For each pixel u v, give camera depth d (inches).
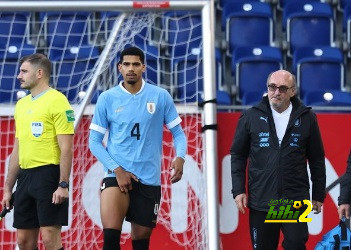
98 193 1090.1
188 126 1101.1
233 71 1576.0
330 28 1680.6
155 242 1085.8
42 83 957.8
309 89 1553.9
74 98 1268.5
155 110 940.0
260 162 928.9
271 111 933.2
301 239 913.5
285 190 920.3
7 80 1332.4
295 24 1678.2
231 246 1089.4
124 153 927.0
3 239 1076.5
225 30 1675.7
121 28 1155.9
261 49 1574.8
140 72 935.0
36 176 939.3
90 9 1093.8
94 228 1086.4
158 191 946.1
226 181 1099.9
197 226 1089.4
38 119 940.6
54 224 935.7
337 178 1104.2
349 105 1423.5
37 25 1550.2
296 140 923.4
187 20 1513.3
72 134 944.3
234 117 1111.0
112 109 935.0
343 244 1031.0
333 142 1107.9
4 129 1089.4
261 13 1676.9
